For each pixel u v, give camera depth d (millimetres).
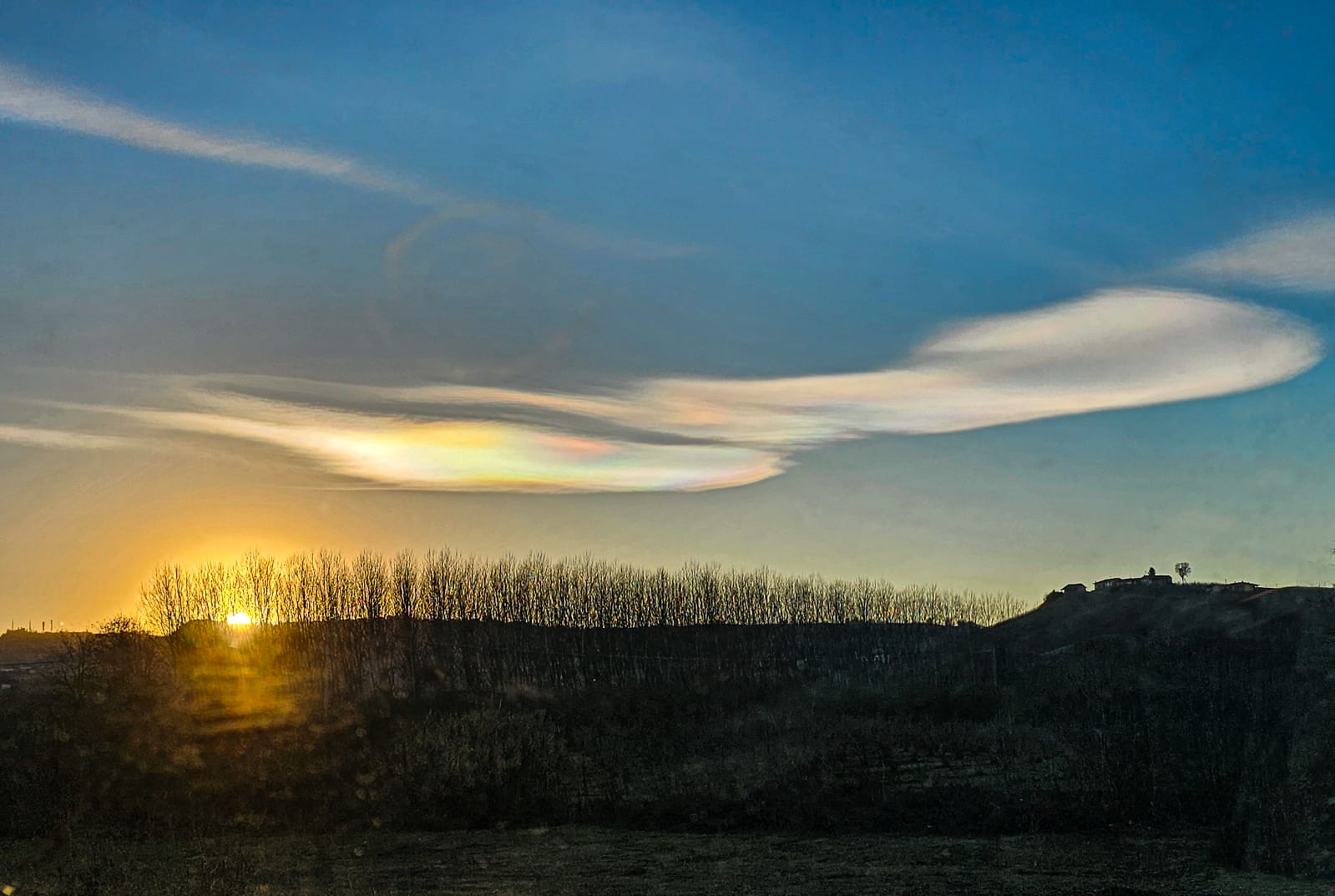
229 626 66000
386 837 25234
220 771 31656
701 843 23828
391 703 51000
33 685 41281
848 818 26391
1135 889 18031
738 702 52938
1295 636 38438
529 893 18594
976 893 18094
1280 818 21250
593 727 45500
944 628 69125
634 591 73562
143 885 18922
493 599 71938
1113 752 29000
